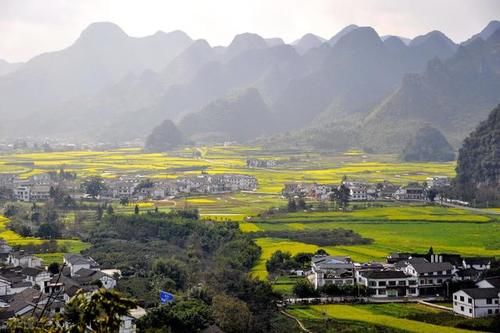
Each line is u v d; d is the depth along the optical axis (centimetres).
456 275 15100
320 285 14800
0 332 5931
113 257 18000
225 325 11262
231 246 18825
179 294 13675
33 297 12025
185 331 10875
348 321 12038
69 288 12888
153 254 18675
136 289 14188
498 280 13725
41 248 18788
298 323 12025
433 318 12356
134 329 10425
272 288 13975
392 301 14112
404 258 16675
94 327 3628
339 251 18600
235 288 13512
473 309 12431
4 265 16362
